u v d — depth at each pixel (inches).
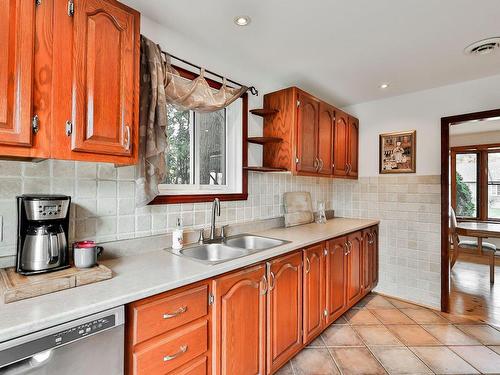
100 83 45.8
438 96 111.3
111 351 38.4
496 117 98.7
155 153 58.3
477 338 88.7
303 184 121.5
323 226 108.2
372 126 129.3
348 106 136.9
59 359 33.8
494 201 185.9
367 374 71.4
